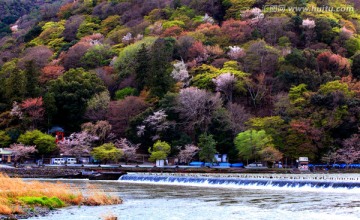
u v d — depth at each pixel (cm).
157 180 8869
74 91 14112
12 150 12119
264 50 15388
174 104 12875
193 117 12606
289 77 13988
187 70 15338
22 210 4403
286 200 5512
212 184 7975
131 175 9431
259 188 7194
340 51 16475
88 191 6569
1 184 5347
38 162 11988
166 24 19275
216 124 12469
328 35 17162
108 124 12925
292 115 12406
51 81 14775
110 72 16350
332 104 12088
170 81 14050
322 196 5866
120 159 12538
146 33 19350
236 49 16038
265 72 15100
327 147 11881
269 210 4738
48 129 13675
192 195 6238
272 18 18175
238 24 18112
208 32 17975
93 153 11862
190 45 16625
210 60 16012
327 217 4288
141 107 13362
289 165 12044
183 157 11775
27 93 14100
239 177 8169
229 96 14200
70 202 5162
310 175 8994
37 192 5178
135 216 4397
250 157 11456
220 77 13950
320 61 15112
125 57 16475
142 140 12788
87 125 12875
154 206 5088
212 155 11519
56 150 12719
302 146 11575
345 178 7488
